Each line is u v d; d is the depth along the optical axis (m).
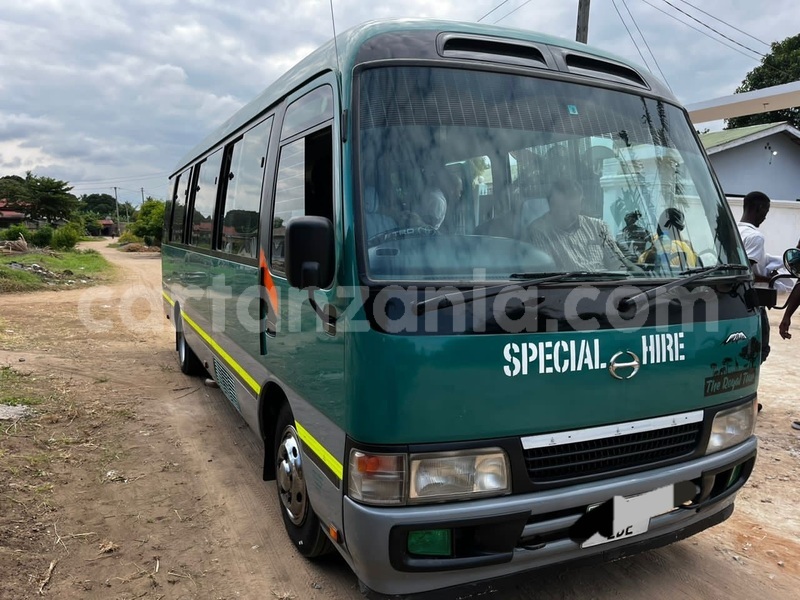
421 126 2.72
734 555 3.58
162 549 3.60
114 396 6.65
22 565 3.37
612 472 2.66
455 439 2.37
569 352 2.52
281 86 3.90
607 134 3.13
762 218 5.72
